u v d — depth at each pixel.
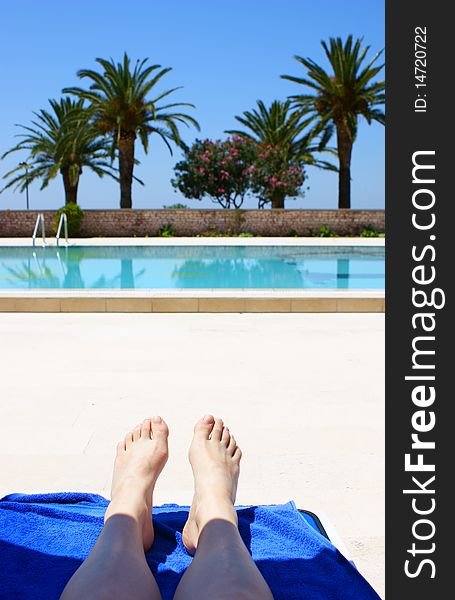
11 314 5.57
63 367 3.70
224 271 11.01
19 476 2.21
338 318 5.38
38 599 1.14
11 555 1.29
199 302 5.64
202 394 3.18
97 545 1.12
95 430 2.67
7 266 11.37
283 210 18.55
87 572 1.02
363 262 12.20
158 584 1.20
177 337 4.57
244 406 2.99
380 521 1.91
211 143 23.62
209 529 1.17
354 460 2.36
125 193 20.22
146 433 1.61
